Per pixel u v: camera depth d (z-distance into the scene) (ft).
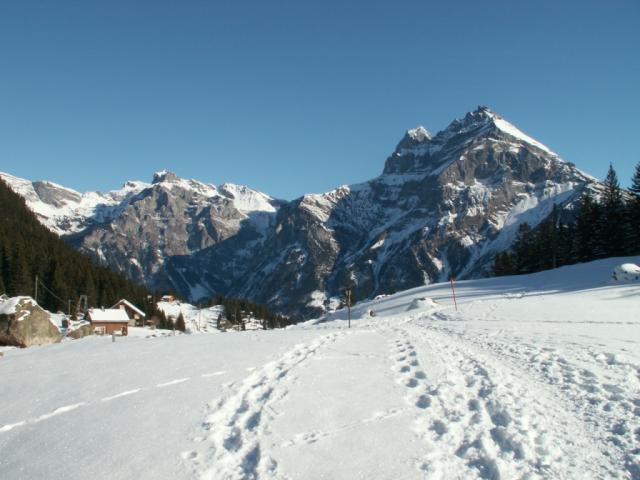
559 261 299.58
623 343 53.01
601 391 34.96
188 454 26.35
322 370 45.14
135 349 61.77
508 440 26.76
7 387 43.01
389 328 89.35
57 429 31.04
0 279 299.38
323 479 23.08
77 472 24.72
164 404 35.27
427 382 39.83
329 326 114.83
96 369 48.47
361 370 45.16
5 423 33.12
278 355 53.52
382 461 24.71
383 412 32.22
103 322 272.72
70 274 356.18
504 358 49.49
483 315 104.53
